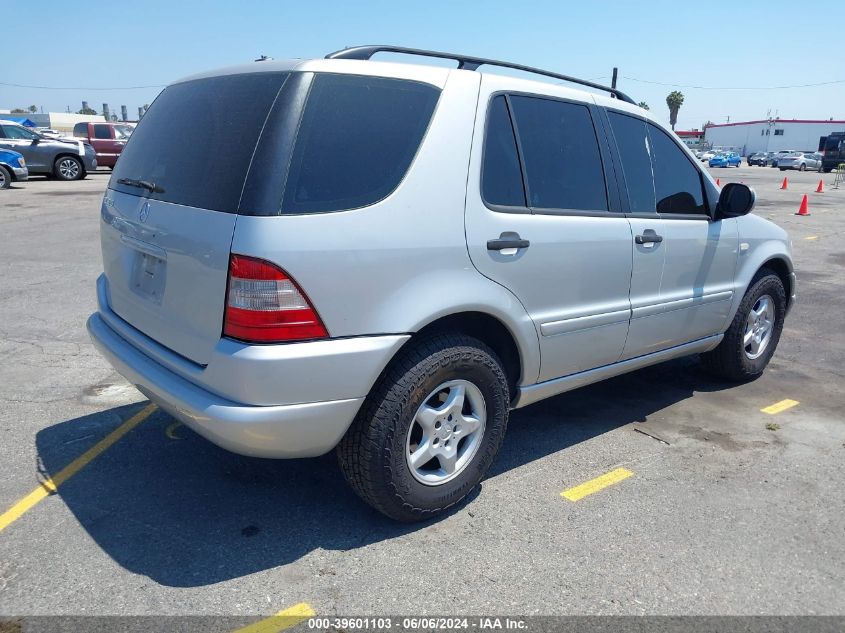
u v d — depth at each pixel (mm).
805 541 3207
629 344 4082
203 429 2797
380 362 2867
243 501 3445
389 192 2900
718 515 3408
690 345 4645
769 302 5273
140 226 3217
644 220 4035
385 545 3098
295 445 2799
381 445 2961
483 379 3270
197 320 2855
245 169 2719
